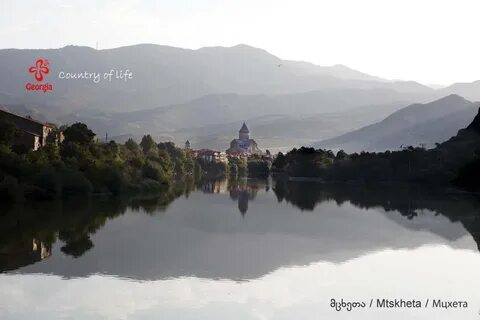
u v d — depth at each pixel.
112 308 52.72
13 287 59.09
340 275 67.06
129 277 64.12
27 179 139.12
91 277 63.78
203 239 92.00
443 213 138.62
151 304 54.06
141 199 159.25
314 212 138.38
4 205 127.00
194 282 62.41
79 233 94.56
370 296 58.19
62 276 64.06
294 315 51.91
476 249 85.38
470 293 59.69
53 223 104.56
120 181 165.00
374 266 72.25
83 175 152.00
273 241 91.31
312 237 96.25
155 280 62.97
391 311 53.47
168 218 118.19
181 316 50.91
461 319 51.69
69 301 54.56
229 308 53.47
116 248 81.44
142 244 85.56
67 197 147.50
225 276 65.44
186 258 75.06
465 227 111.00
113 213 122.81
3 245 82.62
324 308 54.12
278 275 66.50
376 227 110.25
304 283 62.97
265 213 134.12
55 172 141.75
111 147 197.12
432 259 77.44
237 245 86.62
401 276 66.75
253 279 64.31
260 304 54.84
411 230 106.25
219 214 129.25
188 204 152.12
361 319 51.19
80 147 168.62
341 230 105.56
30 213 116.62
